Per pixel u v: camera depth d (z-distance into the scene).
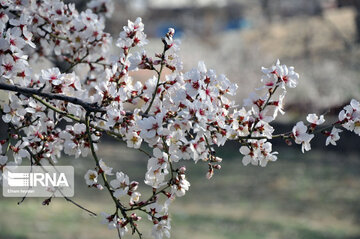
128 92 2.75
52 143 2.94
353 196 15.09
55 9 3.37
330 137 2.63
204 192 15.91
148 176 2.57
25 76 2.70
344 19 21.89
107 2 3.90
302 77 21.38
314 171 17.86
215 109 2.52
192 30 31.44
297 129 2.61
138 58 2.72
